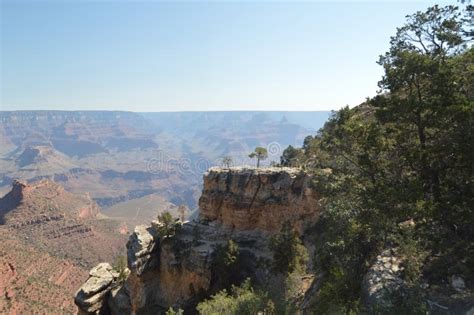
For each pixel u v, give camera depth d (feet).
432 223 89.15
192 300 232.73
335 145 136.05
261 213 255.91
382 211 94.07
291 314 121.80
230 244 231.71
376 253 113.70
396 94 96.63
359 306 92.48
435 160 85.76
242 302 121.60
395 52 92.38
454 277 85.51
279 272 187.52
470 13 87.30
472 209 77.30
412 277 90.48
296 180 244.42
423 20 89.51
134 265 251.19
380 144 99.96
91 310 261.24
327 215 146.00
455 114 80.02
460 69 86.38
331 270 126.93
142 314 247.91
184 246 256.93
